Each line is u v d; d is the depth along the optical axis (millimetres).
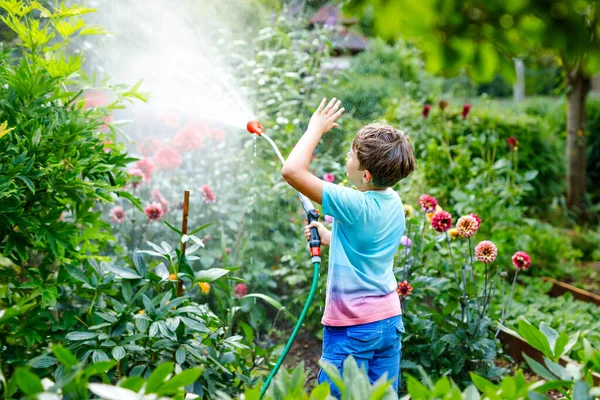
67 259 2543
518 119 7781
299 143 2400
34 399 1319
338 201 2324
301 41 5328
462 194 5438
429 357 3100
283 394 1510
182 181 4293
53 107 2566
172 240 4055
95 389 1313
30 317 2346
